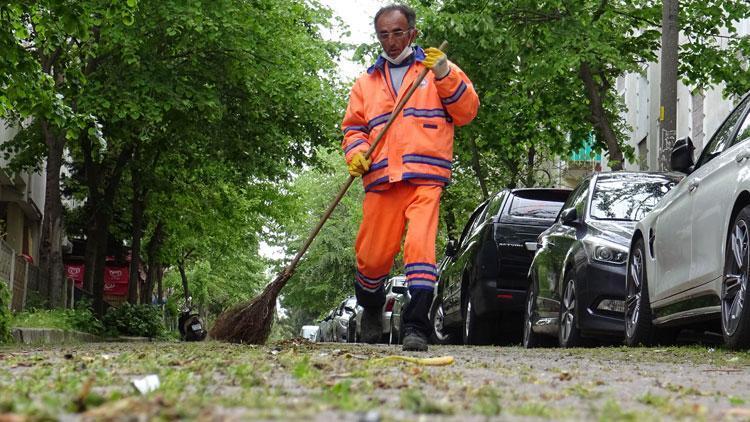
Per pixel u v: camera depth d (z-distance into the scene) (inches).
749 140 279.7
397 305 762.2
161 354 240.5
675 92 619.2
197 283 2192.4
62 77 860.0
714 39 862.5
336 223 2237.9
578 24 773.9
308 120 1000.9
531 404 131.4
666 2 620.4
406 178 268.2
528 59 788.0
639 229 365.1
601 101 877.2
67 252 1462.8
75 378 170.1
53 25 511.8
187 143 1030.4
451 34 770.8
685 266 314.5
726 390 173.2
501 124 885.2
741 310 271.0
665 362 262.4
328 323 1439.5
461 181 1240.2
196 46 875.4
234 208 1327.5
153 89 867.4
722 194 284.8
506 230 498.3
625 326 374.3
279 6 928.3
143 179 1150.3
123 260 1505.9
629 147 1009.5
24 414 103.3
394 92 275.6
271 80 935.7
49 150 833.5
